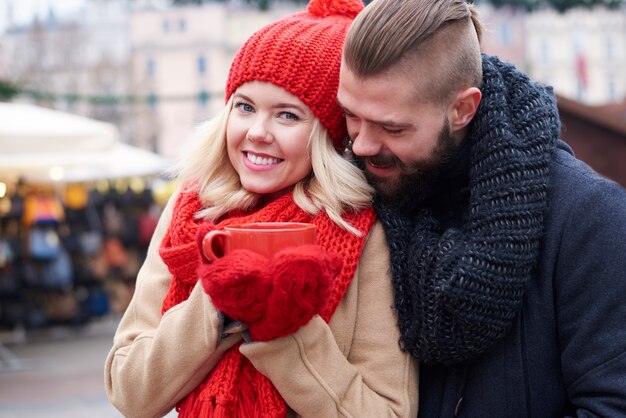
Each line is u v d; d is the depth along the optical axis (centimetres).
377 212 167
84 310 1009
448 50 149
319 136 166
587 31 3784
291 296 136
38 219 915
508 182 150
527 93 159
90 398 682
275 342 145
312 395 149
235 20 3697
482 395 157
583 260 150
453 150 156
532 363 155
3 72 3128
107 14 4422
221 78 3725
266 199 176
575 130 530
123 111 3516
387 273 165
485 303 145
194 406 158
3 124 849
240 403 156
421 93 148
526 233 148
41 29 3309
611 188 153
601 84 3828
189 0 805
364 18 149
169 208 184
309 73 163
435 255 152
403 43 145
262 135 163
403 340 160
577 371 150
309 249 136
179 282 167
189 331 153
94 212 1007
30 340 984
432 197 166
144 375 157
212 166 174
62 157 855
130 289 1051
